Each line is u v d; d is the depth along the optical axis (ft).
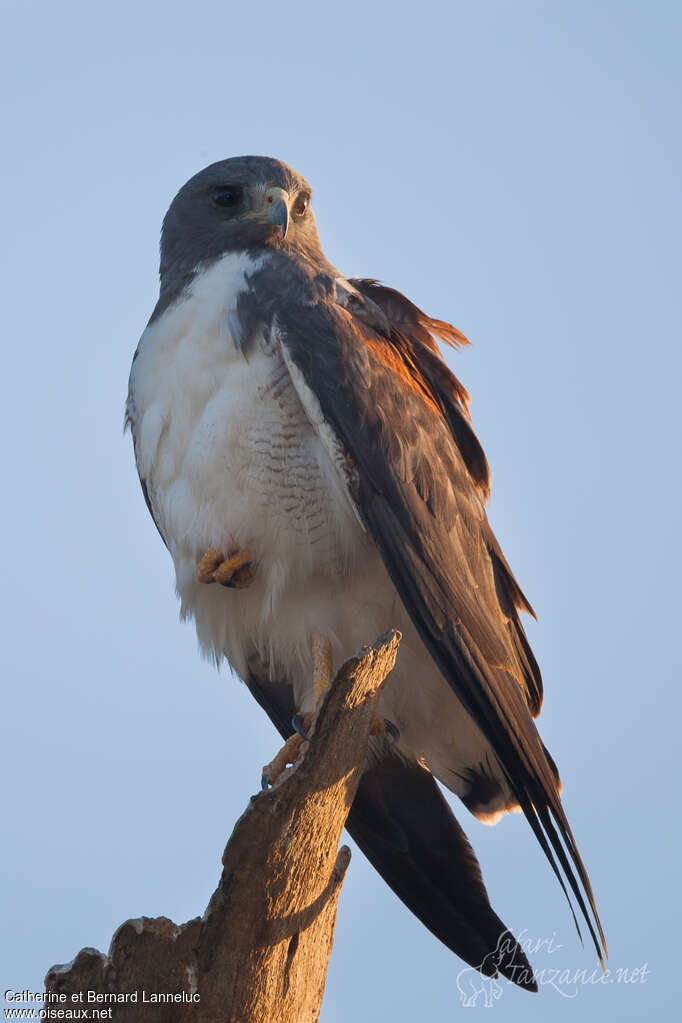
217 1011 23.53
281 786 23.27
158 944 23.13
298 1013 24.81
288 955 24.27
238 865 23.31
